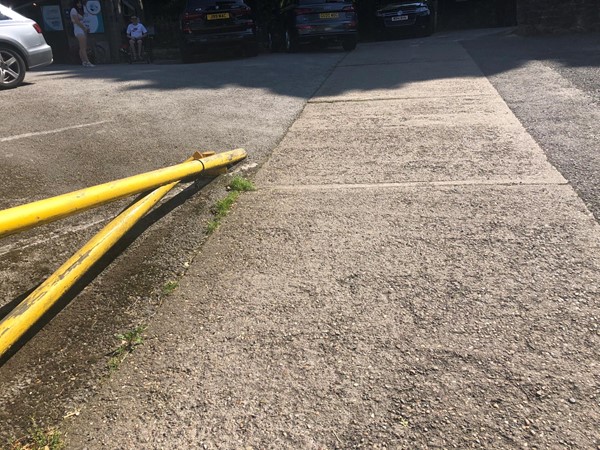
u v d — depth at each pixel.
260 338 2.59
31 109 7.51
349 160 5.11
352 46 14.59
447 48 13.04
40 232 3.97
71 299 3.04
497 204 3.90
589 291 2.79
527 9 13.68
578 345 2.42
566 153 4.89
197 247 3.56
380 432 2.03
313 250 3.40
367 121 6.48
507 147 5.16
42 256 3.62
